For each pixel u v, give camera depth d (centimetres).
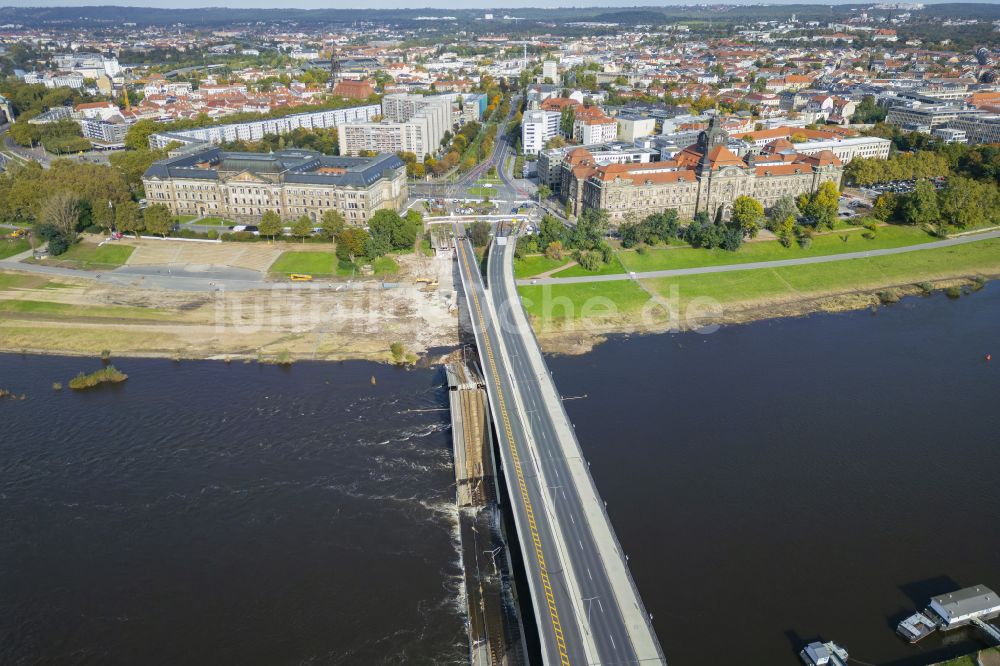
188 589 15300
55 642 14075
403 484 18500
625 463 18688
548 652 12175
